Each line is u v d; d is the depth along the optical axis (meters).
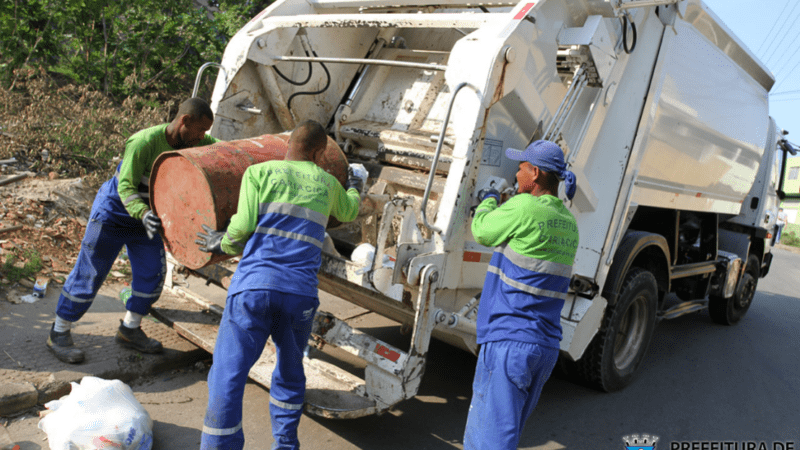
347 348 3.10
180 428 3.04
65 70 7.39
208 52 8.41
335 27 4.14
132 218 3.32
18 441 2.72
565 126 3.58
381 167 4.03
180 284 4.14
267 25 4.15
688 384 4.89
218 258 3.03
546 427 3.76
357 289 3.35
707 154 5.37
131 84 7.66
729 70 5.52
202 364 3.78
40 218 4.95
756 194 7.11
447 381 4.22
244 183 2.60
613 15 3.49
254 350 2.50
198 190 2.93
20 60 7.22
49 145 5.86
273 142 3.38
